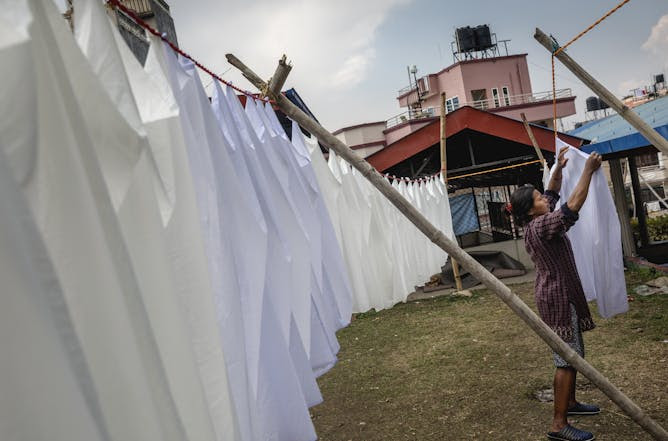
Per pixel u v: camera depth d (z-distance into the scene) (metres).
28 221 0.97
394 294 7.78
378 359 6.29
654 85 28.23
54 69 1.29
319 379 5.89
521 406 4.28
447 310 8.33
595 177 4.54
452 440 3.92
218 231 2.14
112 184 1.46
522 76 30.75
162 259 1.54
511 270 10.41
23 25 1.16
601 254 4.54
